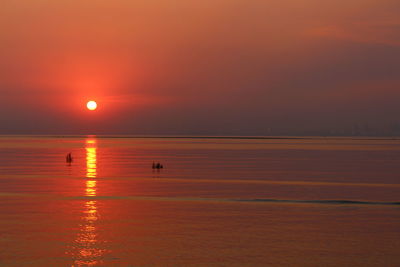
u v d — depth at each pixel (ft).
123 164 297.33
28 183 187.32
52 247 90.79
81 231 103.76
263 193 162.61
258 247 91.66
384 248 91.09
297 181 200.34
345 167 279.08
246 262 82.43
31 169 253.65
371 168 271.28
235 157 386.11
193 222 114.01
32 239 96.53
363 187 179.93
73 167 268.62
